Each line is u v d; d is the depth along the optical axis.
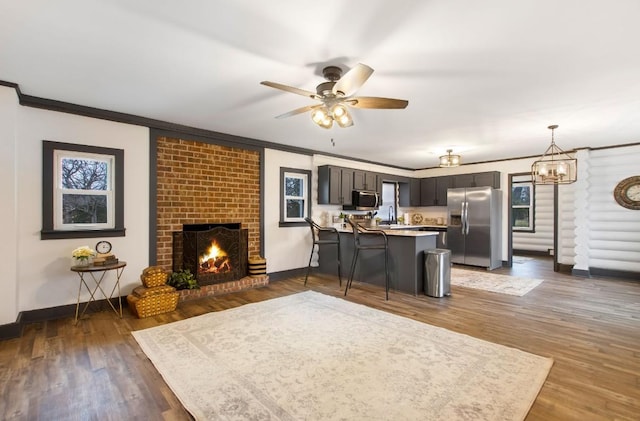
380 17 1.88
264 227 5.16
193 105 3.44
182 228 4.27
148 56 2.37
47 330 3.04
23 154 3.18
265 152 5.20
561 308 3.78
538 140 4.99
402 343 2.76
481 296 4.30
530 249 8.48
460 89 2.94
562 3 1.73
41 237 3.28
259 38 2.12
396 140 5.05
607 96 3.09
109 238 3.70
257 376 2.23
